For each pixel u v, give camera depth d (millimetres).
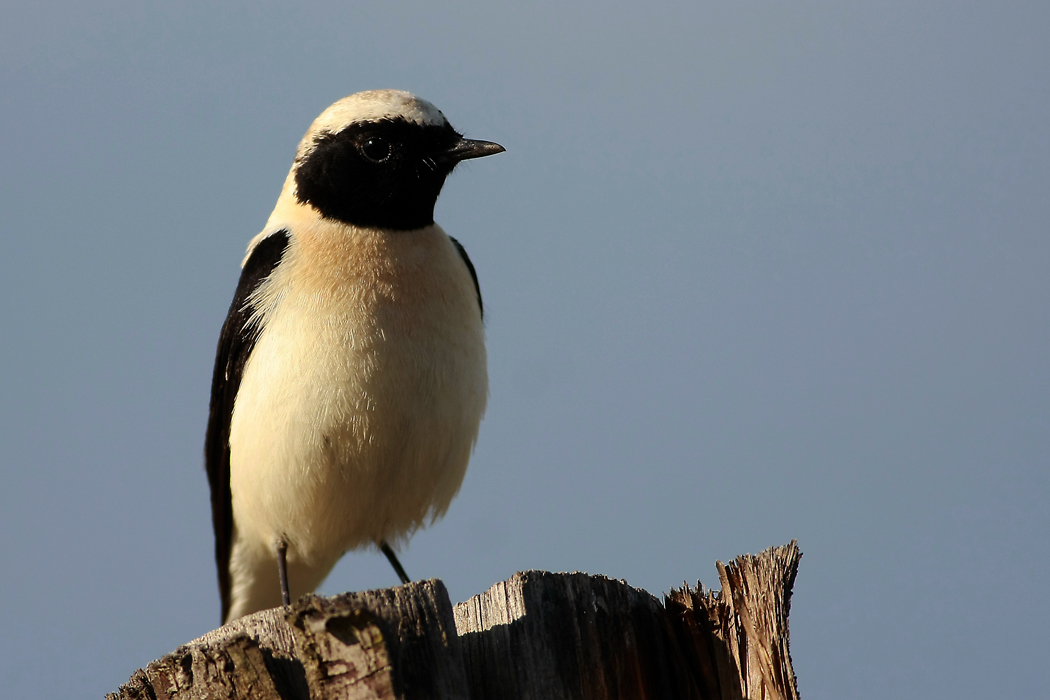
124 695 7996
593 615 8578
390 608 7496
